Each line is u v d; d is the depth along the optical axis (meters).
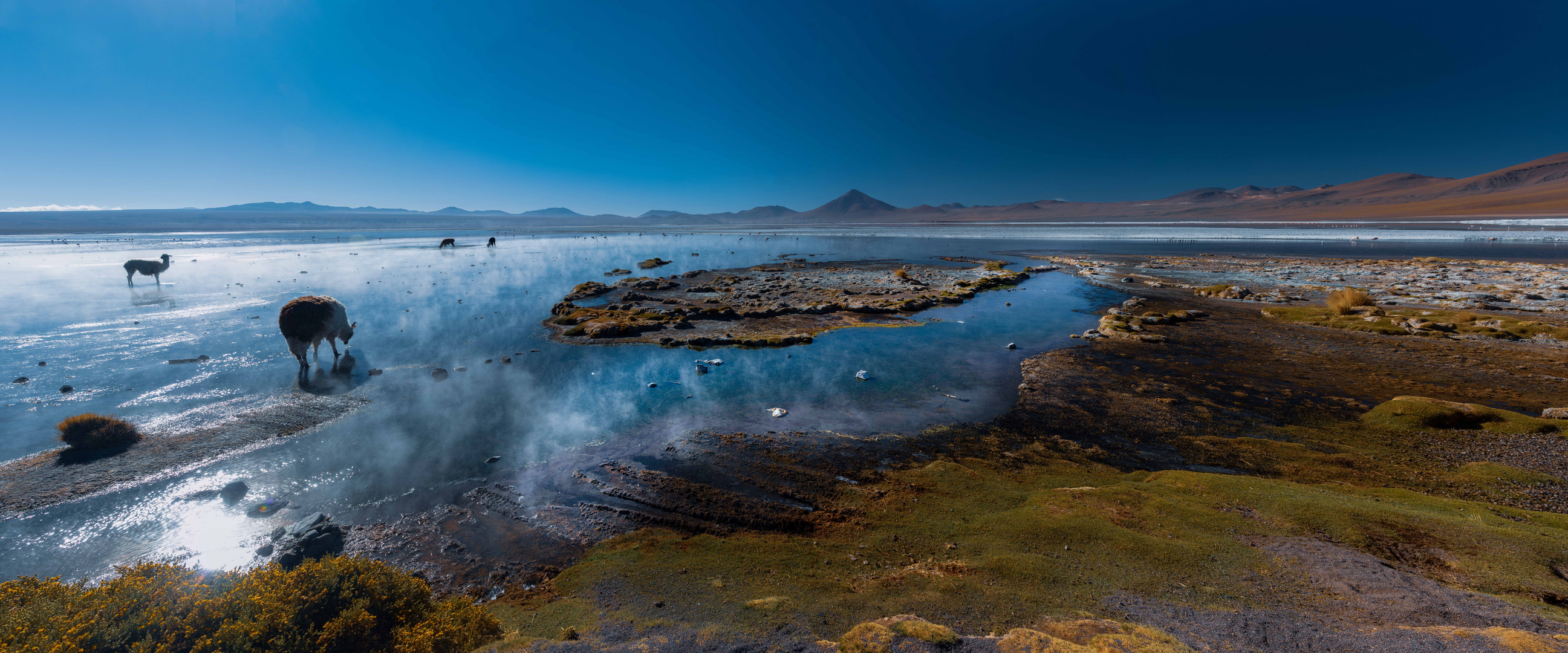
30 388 14.21
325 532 7.87
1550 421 11.40
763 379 16.06
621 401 14.12
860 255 65.56
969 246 80.12
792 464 10.53
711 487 9.59
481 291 33.81
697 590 6.61
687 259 59.72
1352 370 16.67
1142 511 8.15
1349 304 24.94
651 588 6.69
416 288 34.62
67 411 12.64
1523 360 17.08
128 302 27.28
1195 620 5.31
